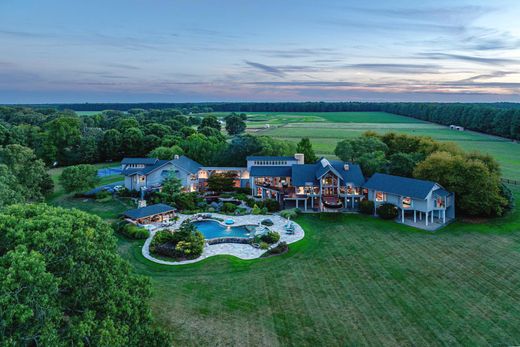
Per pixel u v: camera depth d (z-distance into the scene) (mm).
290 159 77062
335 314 28703
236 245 44719
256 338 25562
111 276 21141
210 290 32844
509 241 44688
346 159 87938
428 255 40625
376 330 26531
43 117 182750
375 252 41719
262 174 69125
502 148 123688
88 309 19078
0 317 15117
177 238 43031
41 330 16375
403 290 32594
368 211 57469
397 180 56938
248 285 33812
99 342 17469
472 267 37281
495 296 31359
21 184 57094
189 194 64562
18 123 164875
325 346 24719
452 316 28328
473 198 52625
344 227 51312
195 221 54781
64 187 68375
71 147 113625
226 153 89125
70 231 20125
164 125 152000
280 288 33156
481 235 47031
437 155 58656
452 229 49750
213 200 67375
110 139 117062
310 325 27156
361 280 34656
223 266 38250
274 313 28844
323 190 62000
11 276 15680
